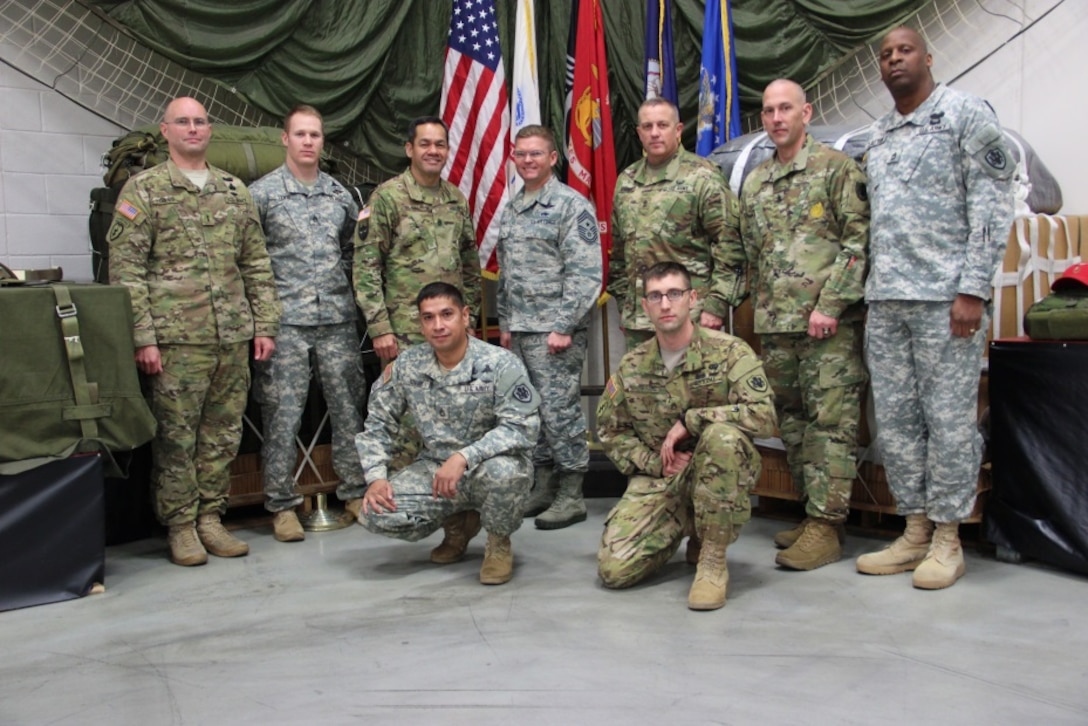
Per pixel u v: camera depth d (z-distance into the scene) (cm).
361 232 349
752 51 408
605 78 405
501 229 365
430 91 431
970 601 262
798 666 219
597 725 192
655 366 280
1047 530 285
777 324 303
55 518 284
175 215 315
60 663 234
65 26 395
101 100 404
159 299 314
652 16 407
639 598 272
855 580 284
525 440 287
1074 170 360
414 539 303
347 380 362
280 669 226
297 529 352
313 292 350
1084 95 355
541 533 351
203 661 233
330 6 415
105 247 362
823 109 415
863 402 326
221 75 405
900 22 386
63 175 399
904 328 279
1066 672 213
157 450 321
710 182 327
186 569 317
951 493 275
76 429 291
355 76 418
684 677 214
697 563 292
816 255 297
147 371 312
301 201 351
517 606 267
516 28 409
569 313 346
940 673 214
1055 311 284
